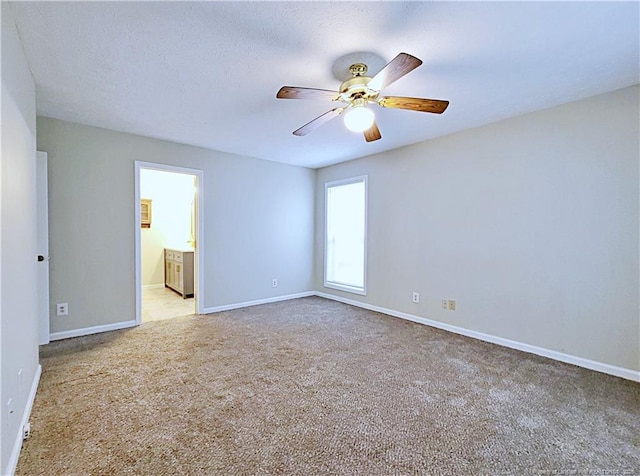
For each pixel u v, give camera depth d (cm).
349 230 495
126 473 145
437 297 368
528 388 227
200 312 421
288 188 509
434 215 370
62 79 228
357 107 218
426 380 238
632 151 238
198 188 414
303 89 197
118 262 354
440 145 363
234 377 241
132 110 289
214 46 189
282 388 225
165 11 158
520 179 298
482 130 325
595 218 256
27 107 201
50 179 312
